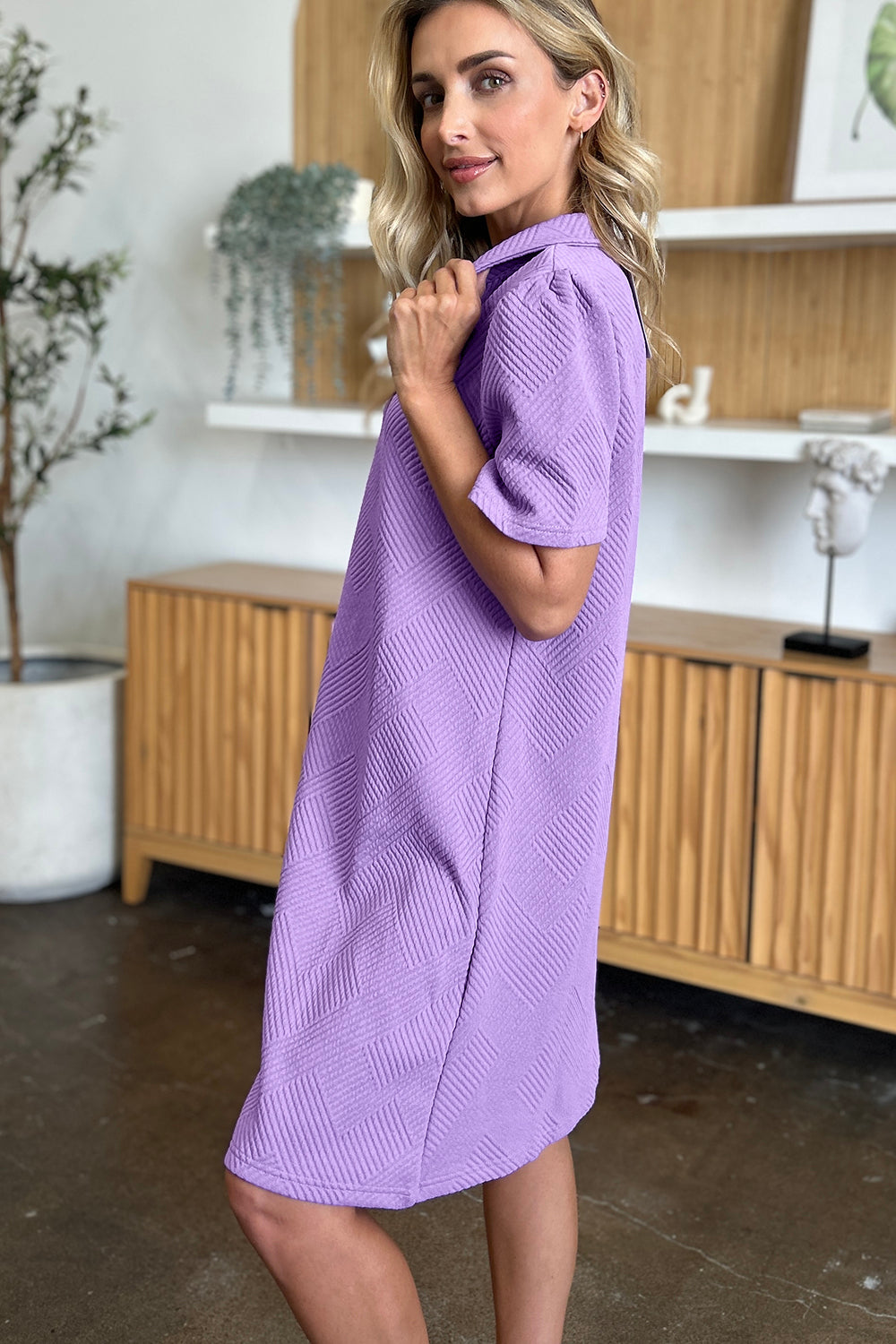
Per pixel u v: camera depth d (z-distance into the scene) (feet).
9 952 9.84
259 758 10.07
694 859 8.45
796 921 8.17
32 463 12.97
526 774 3.99
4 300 10.64
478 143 3.75
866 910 7.93
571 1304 6.05
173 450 12.16
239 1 10.98
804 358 9.30
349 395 11.12
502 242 3.85
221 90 11.23
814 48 8.61
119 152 11.85
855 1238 6.56
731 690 8.14
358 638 4.16
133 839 10.78
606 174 3.90
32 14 12.02
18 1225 6.61
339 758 4.18
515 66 3.67
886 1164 7.23
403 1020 3.90
